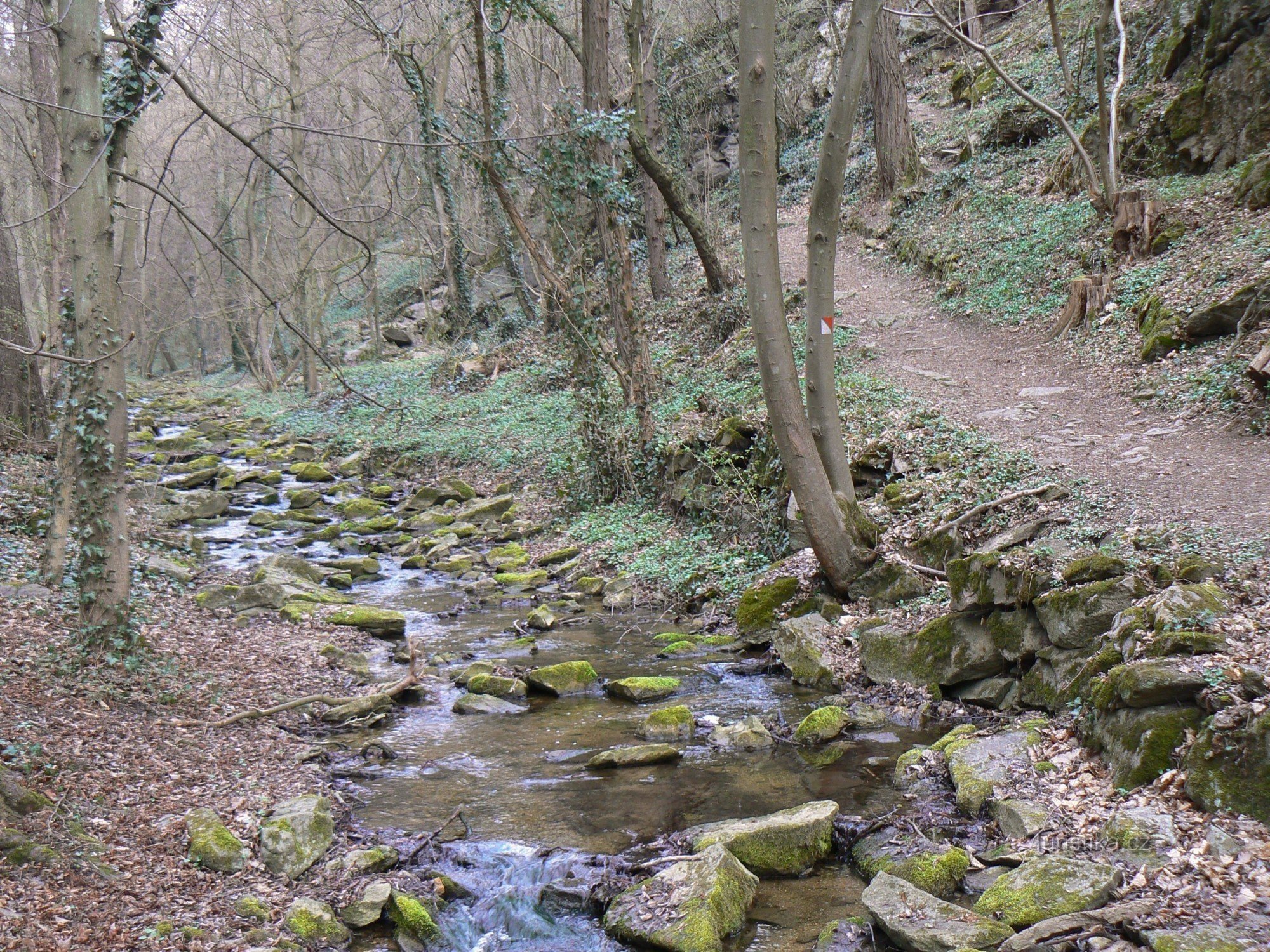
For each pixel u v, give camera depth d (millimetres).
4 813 5977
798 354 17844
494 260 37875
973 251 20344
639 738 8609
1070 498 10086
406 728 9102
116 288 8703
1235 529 8492
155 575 13008
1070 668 7660
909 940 5074
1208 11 17703
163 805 6797
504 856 6465
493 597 14016
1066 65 21875
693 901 5562
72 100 8359
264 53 30359
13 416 17500
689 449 15289
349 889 6082
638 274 26797
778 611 11250
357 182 33219
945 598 9797
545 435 21328
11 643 8922
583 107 17906
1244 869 5000
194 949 5184
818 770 7691
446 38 21891
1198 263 14430
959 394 14703
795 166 31078
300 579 13969
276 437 27781
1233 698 5871
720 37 33125
